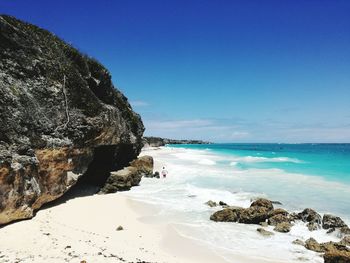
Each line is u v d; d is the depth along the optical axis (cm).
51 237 1430
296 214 1955
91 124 2322
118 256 1260
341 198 2405
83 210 1958
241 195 2545
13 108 1777
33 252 1241
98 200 2228
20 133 1755
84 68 2662
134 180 2936
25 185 1659
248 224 1839
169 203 2270
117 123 2725
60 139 2028
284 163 5147
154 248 1431
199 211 2075
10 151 1633
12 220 1596
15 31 2012
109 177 2622
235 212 1928
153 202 2286
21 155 1694
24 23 2320
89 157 2375
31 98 1938
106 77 2959
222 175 3606
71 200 2164
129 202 2233
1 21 1902
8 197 1549
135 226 1739
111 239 1491
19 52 1994
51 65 2200
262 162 5350
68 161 2102
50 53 2284
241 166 4631
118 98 3409
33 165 1734
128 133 3172
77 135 2184
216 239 1590
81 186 2594
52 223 1655
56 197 2011
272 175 3603
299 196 2491
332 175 3603
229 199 2420
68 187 2125
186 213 2023
